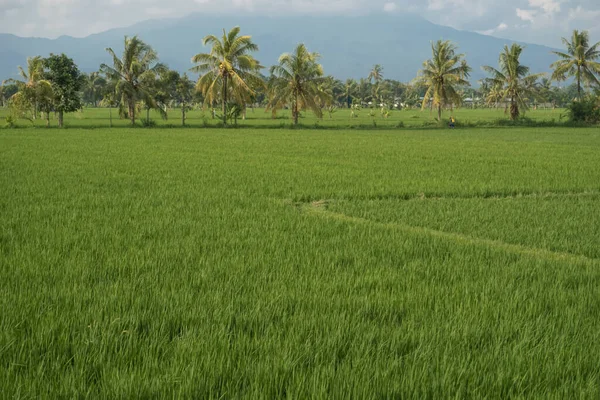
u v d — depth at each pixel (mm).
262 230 10008
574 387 4023
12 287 6270
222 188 15312
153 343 4605
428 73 63375
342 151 28031
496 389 4004
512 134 46656
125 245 8570
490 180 17484
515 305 5941
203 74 55969
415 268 7562
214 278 6832
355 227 10414
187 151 27203
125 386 3859
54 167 19641
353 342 4730
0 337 4637
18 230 9516
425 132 50031
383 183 16609
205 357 4344
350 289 6438
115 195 13695
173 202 12992
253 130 51156
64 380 3953
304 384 3932
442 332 5094
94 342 4633
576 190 15945
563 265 7906
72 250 8008
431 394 3910
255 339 4715
